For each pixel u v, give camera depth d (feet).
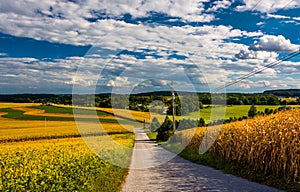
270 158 44.04
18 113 268.82
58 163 34.60
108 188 32.12
